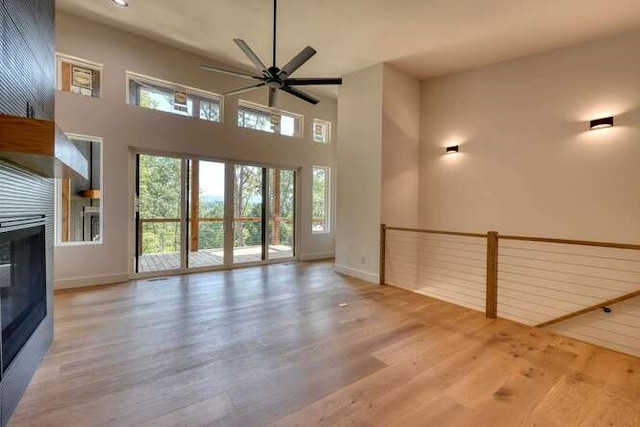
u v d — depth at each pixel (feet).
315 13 11.62
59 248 13.14
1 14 4.87
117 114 14.12
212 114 17.28
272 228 20.16
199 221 17.26
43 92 7.38
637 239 11.68
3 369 5.24
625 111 11.96
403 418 5.66
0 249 5.22
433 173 17.39
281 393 6.34
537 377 7.07
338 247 17.74
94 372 6.95
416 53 14.52
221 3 11.33
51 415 5.53
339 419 5.61
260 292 13.47
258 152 18.83
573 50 13.17
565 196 13.29
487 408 5.97
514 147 14.69
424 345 8.63
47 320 7.85
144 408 5.78
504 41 13.21
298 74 17.12
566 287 13.30
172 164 16.31
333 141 22.54
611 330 12.25
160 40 14.78
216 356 7.81
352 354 8.04
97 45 13.50
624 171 11.94
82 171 7.38
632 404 6.13
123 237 14.55
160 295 12.70
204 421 5.48
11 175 5.56
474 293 15.93
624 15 11.12
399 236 16.58
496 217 15.23
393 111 16.19
